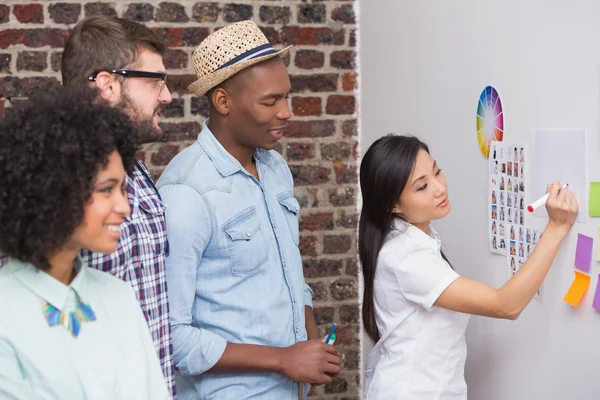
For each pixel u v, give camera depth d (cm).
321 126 286
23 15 260
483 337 200
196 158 171
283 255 178
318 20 282
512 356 185
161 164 272
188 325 163
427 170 172
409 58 240
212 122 175
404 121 247
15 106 108
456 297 162
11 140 103
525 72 172
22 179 101
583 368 156
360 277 293
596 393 152
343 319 293
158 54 150
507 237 183
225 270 169
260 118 169
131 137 116
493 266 192
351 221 291
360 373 294
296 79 282
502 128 183
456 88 208
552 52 161
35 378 105
